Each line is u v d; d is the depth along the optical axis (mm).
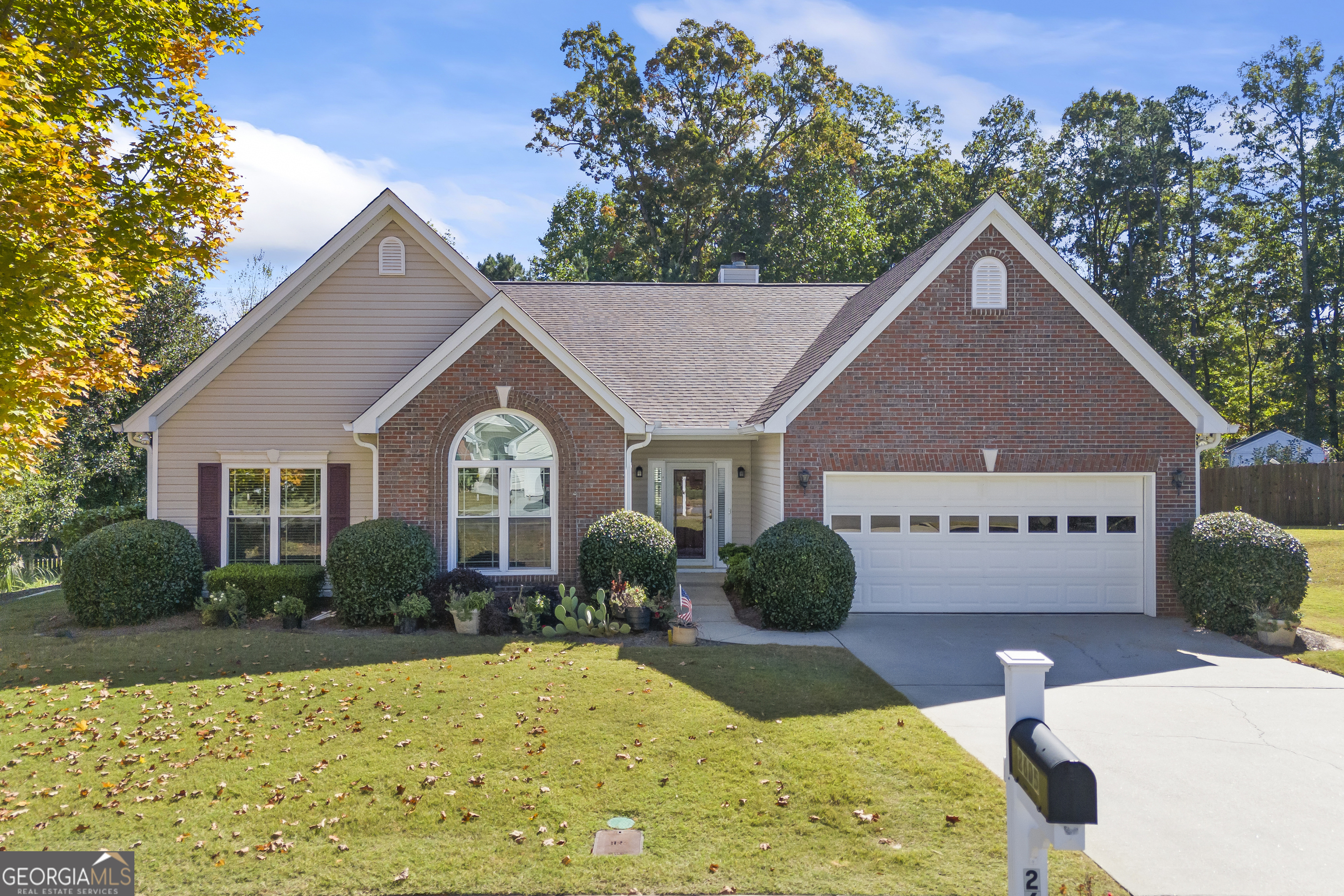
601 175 40812
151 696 9672
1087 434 14539
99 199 13133
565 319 19594
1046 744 3836
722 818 6676
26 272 9844
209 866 6008
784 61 41125
